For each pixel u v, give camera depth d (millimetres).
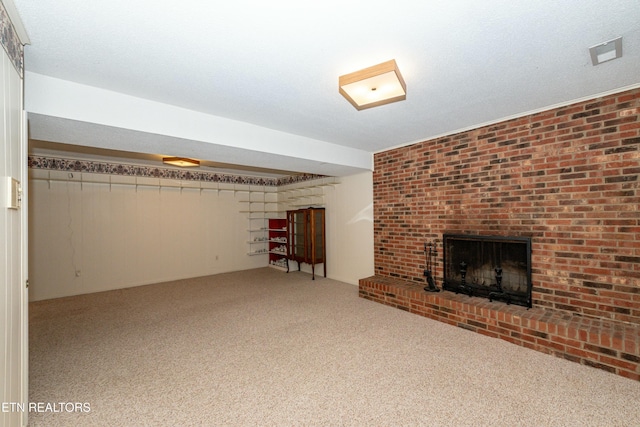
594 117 2496
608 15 1439
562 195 2688
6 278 1282
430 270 3822
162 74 2020
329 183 5508
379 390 2014
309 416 1764
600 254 2492
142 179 5328
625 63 1936
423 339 2811
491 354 2498
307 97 2436
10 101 1353
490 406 1835
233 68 1939
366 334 2943
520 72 2055
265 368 2316
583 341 2299
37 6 1318
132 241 5191
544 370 2234
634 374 2078
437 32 1569
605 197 2455
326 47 1700
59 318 3494
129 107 2373
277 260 6945
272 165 4211
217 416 1767
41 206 4391
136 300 4242
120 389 2045
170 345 2736
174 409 1833
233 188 6566
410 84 2232
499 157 3104
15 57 1433
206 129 2812
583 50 1770
